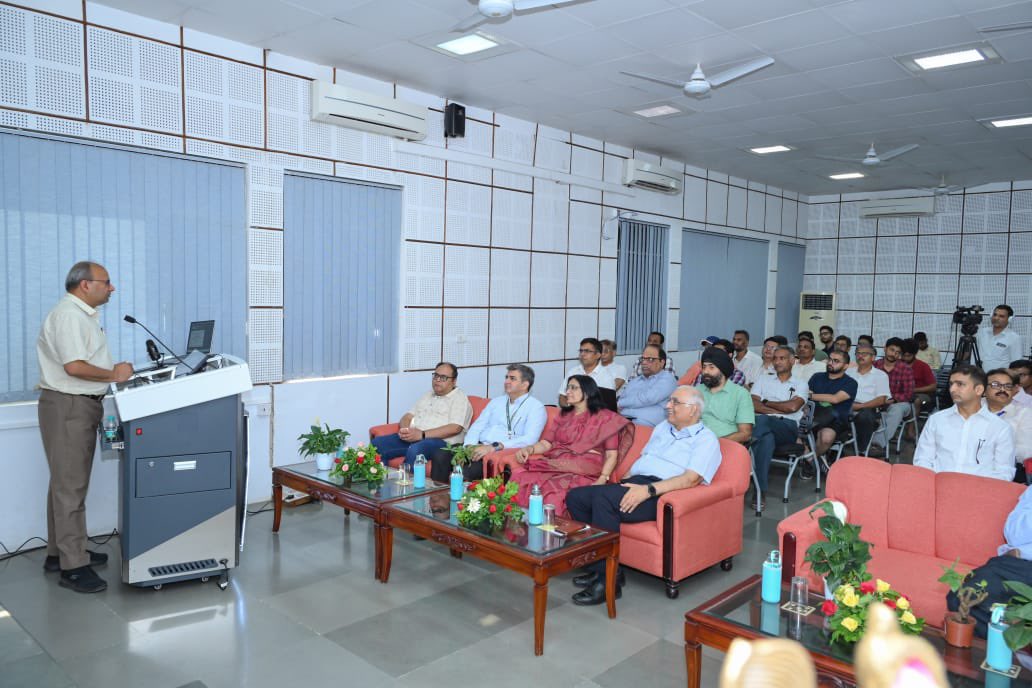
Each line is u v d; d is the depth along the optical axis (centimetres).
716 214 944
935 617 284
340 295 574
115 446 366
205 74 483
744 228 991
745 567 424
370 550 435
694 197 907
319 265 559
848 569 255
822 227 1101
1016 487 320
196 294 492
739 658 32
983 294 951
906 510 340
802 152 809
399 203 609
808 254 1117
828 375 633
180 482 361
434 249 630
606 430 437
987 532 318
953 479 334
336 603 357
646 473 410
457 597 369
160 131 464
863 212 1045
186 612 343
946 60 507
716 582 399
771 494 591
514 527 349
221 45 489
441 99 625
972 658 234
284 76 523
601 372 646
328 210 562
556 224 739
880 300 1043
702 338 952
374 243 594
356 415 583
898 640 30
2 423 408
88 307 359
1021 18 432
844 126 693
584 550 327
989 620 264
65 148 431
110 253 452
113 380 358
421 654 307
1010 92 573
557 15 442
